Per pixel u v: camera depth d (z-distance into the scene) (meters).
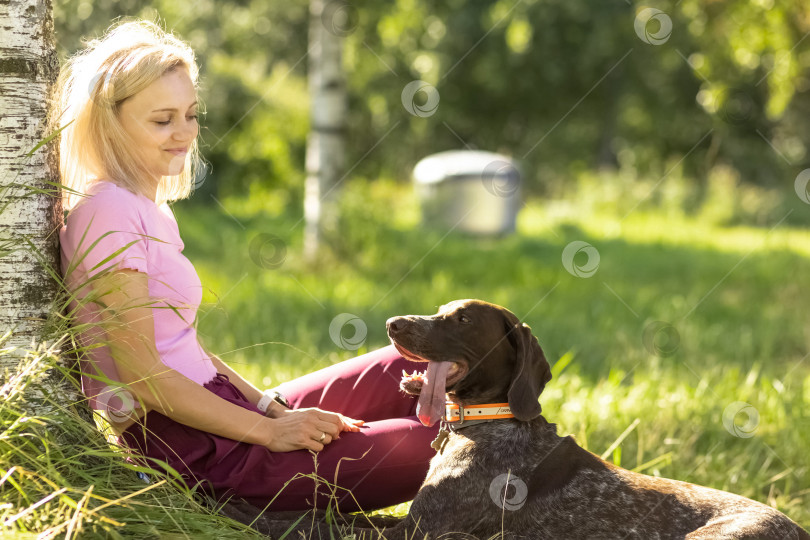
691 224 24.39
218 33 20.84
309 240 13.70
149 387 3.84
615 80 31.42
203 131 18.95
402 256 14.32
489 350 4.28
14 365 3.92
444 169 19.36
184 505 3.81
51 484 3.35
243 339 8.69
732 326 11.34
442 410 4.12
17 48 3.98
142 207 4.02
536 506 4.11
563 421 6.39
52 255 4.08
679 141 32.16
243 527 3.86
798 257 16.28
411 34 23.69
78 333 3.86
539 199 30.11
